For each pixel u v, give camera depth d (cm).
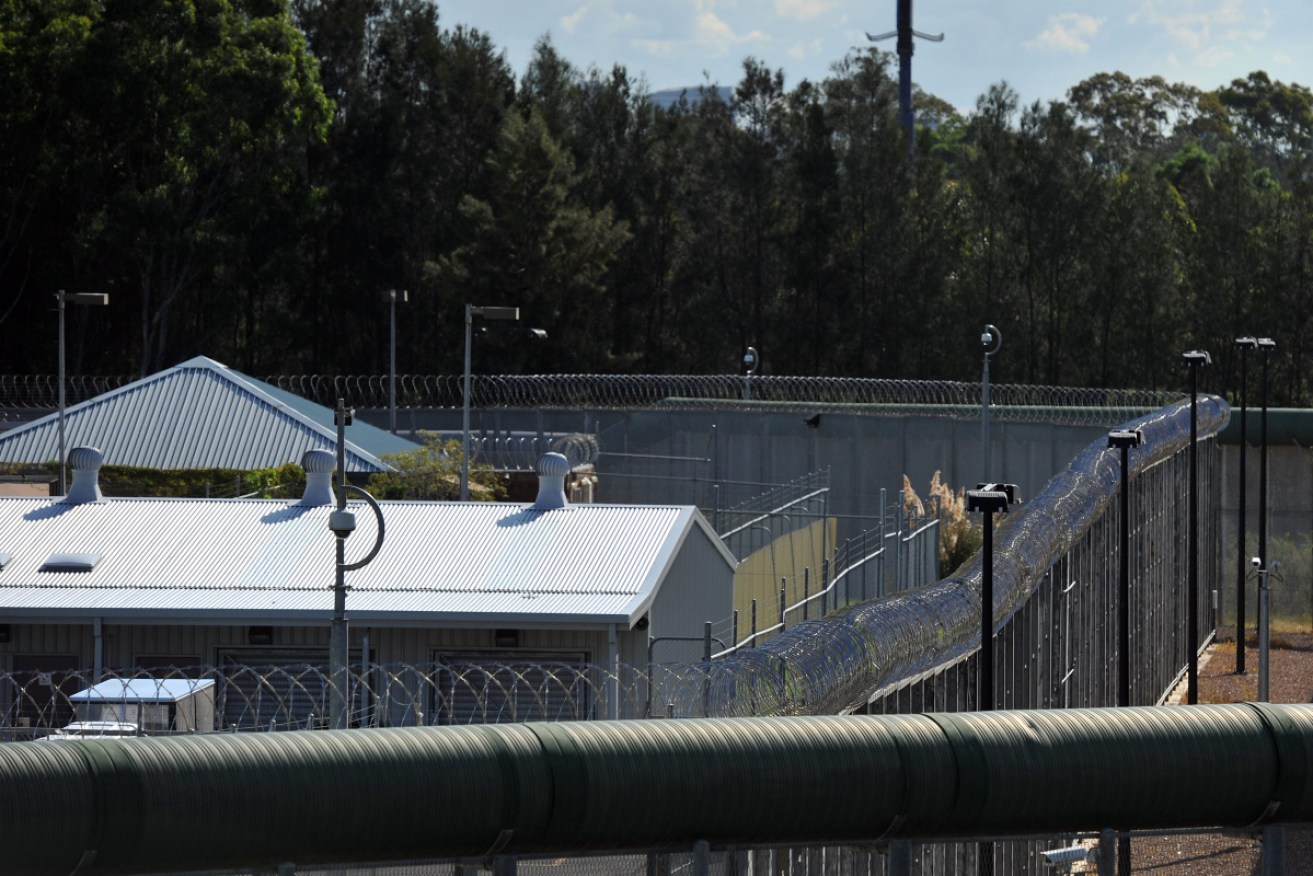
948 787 2839
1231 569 13938
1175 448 10519
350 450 11088
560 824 2612
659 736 2695
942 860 4325
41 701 6475
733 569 7944
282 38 19875
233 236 19888
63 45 19038
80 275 19900
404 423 15575
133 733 4472
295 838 2453
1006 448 13925
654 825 2677
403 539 7000
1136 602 9406
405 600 6419
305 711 6406
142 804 2338
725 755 2711
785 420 14675
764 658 3381
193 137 19362
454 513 7256
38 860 2284
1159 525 10419
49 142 19462
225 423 11488
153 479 10956
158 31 19338
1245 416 12538
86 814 2303
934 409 14250
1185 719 3031
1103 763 2944
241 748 2438
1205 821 3061
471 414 15500
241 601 6456
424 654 6406
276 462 11112
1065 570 7225
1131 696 9212
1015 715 2947
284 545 6988
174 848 2375
